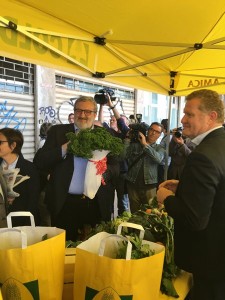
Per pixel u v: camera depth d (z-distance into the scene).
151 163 3.67
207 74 3.43
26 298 0.95
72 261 1.32
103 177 2.24
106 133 2.10
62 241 1.05
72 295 1.28
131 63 2.58
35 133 5.00
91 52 2.12
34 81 4.90
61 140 2.37
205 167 1.27
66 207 2.24
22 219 2.15
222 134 1.42
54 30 1.77
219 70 3.37
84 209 2.25
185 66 3.30
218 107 1.45
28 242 1.13
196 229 1.31
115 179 2.39
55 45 1.78
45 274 0.97
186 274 1.60
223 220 1.34
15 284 0.94
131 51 2.60
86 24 1.93
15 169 2.20
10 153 2.23
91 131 2.10
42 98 5.03
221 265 1.37
